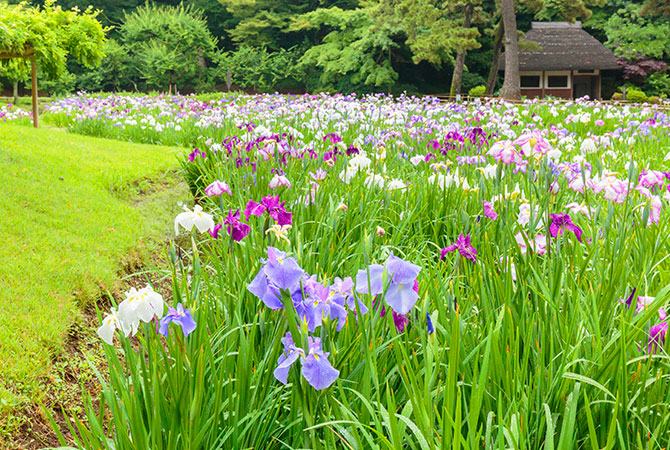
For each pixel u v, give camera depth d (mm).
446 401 1744
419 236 4266
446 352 2402
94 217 6133
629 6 41969
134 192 7598
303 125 10039
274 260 1795
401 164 6457
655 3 39469
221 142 7918
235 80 47219
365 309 1963
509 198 3479
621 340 2014
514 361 2131
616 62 41219
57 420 3279
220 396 2049
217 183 3174
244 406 2117
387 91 45000
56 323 3984
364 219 4297
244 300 2791
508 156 3420
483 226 3596
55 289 4426
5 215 5512
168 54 42750
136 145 11141
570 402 1919
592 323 2330
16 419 3123
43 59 12789
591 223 3498
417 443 2090
